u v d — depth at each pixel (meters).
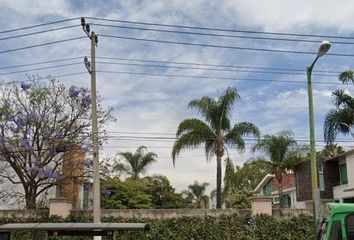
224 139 32.53
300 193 41.91
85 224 17.12
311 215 25.83
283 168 42.25
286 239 25.39
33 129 28.64
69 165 29.67
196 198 81.44
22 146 27.97
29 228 16.83
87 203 41.47
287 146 41.41
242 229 25.61
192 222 25.70
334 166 39.00
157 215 25.88
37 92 28.62
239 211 25.97
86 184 31.50
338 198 37.69
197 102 32.62
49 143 28.72
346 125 33.62
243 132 32.38
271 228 25.50
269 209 25.89
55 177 28.11
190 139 32.19
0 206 33.41
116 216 25.77
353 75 33.44
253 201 26.08
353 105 33.56
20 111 28.36
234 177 38.22
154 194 53.81
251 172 45.12
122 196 40.69
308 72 19.88
